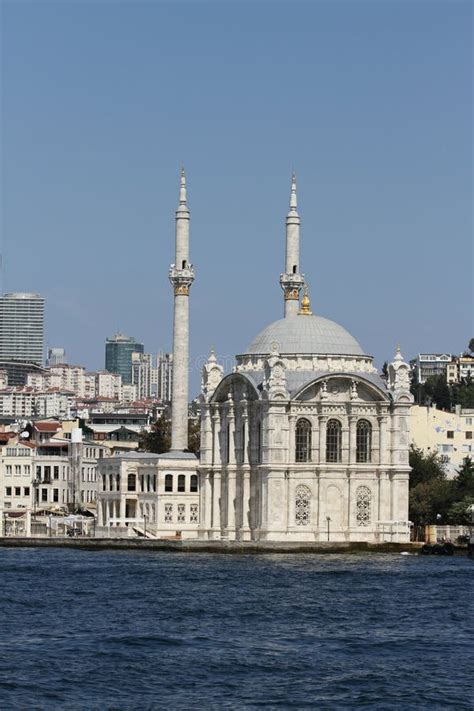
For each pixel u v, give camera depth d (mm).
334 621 179875
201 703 130125
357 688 136625
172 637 163625
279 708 128750
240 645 158875
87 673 141500
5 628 169875
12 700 130125
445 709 128750
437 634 168750
